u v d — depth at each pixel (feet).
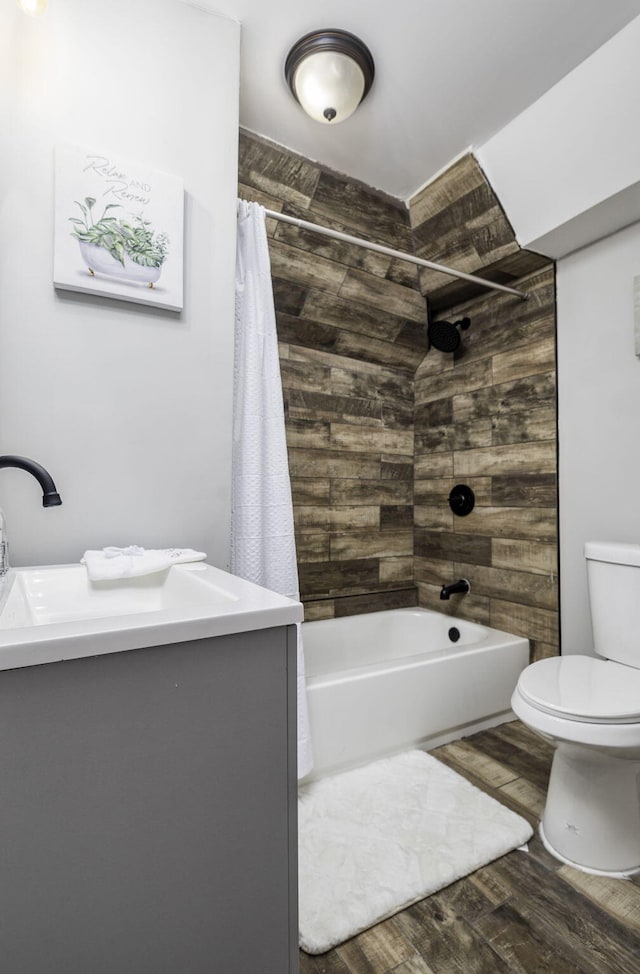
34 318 3.94
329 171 6.64
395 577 8.99
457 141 6.24
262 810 2.49
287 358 7.86
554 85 5.37
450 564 8.52
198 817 2.31
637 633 5.25
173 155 4.51
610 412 6.35
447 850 4.28
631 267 6.15
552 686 4.53
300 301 7.47
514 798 5.10
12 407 3.87
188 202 4.58
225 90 4.77
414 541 9.26
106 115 4.22
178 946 2.26
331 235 5.81
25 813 1.94
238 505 5.05
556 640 6.88
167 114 4.49
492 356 7.95
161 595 3.95
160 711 2.22
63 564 4.03
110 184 4.17
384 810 4.84
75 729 2.03
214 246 4.72
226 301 4.78
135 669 2.16
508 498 7.60
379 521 8.83
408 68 5.23
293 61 5.09
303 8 4.66
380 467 8.86
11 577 3.40
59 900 2.00
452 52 5.06
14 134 3.89
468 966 3.31
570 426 6.81
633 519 6.09
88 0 4.19
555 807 4.43
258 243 5.30
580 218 5.98
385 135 6.13
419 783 5.29
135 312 4.34
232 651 2.40
